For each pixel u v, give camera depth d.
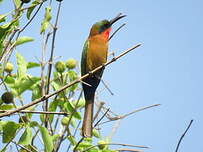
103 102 10.11
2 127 8.71
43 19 10.17
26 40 10.02
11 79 9.75
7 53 9.08
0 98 9.52
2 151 8.61
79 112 10.20
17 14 8.97
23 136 8.47
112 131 9.88
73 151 9.43
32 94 10.14
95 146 9.30
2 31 8.42
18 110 7.92
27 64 10.19
